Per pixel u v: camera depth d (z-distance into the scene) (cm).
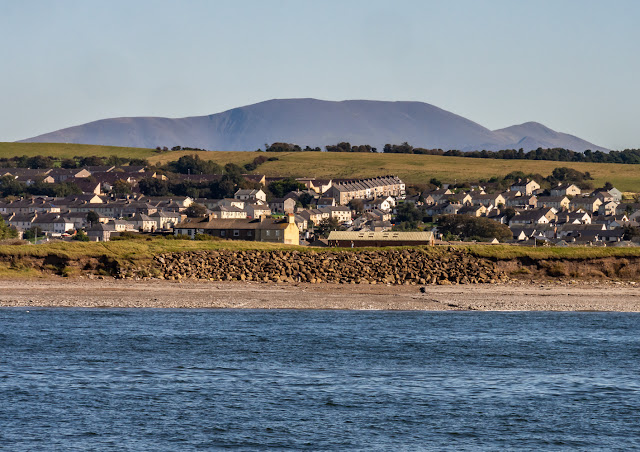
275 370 19788
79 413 15838
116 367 19850
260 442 14325
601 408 16638
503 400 17188
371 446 14200
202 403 16700
